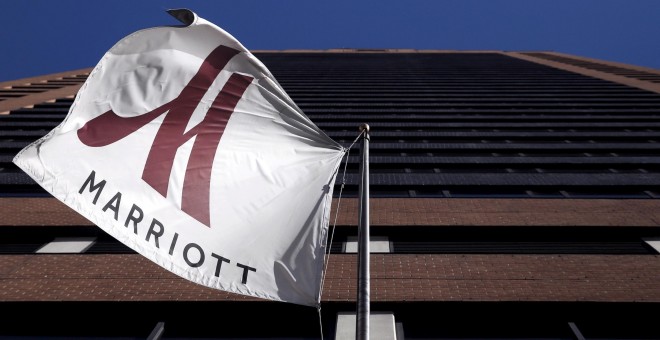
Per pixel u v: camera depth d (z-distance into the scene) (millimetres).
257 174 8875
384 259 14109
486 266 13672
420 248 15625
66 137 8258
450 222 16453
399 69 68125
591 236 15969
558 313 11867
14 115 34906
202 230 8203
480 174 22719
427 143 29375
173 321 11844
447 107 41469
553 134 30922
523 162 24656
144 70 9195
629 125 33094
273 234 8391
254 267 8086
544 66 68625
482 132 32250
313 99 45562
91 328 11820
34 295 12078
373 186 20891
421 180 21484
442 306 11898
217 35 9398
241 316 11867
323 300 11781
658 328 11734
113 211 7938
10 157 24422
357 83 55812
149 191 8266
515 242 15898
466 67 69312
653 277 12945
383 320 11703
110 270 13406
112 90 8938
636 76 56938
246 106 9359
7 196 19375
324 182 8984
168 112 8984
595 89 48406
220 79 9438
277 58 82312
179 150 8742
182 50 9430
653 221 16266
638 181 20781
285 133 9328
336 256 14336
